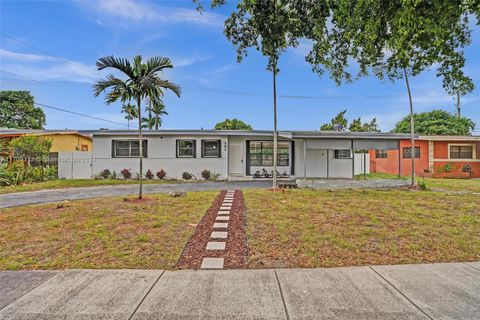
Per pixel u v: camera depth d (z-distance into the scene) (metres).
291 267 3.32
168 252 3.79
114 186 12.41
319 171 16.38
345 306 2.46
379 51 4.99
